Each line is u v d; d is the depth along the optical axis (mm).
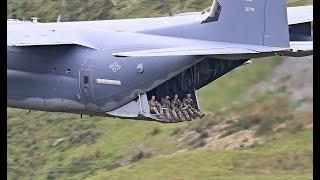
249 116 163625
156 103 133750
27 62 140125
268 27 131500
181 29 135000
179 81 134375
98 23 143625
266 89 162375
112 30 138250
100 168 176625
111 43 135250
